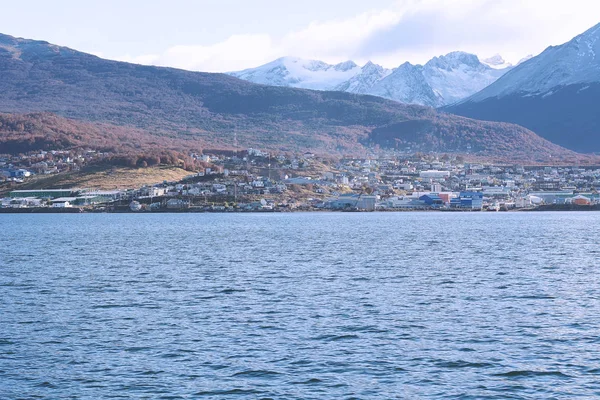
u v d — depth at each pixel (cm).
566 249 16175
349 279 11069
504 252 15550
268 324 7606
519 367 6022
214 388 5559
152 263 13612
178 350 6569
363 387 5569
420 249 16512
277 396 5394
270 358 6306
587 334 7062
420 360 6238
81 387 5600
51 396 5422
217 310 8406
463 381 5694
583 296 9231
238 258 14512
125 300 9144
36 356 6400
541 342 6775
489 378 5756
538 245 17388
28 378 5809
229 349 6594
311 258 14438
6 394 5466
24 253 16038
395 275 11556
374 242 18900
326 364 6131
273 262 13675
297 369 6000
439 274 11656
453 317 7931
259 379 5753
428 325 7525
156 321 7794
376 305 8688
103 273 12000
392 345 6719
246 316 8031
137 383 5678
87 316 8088
